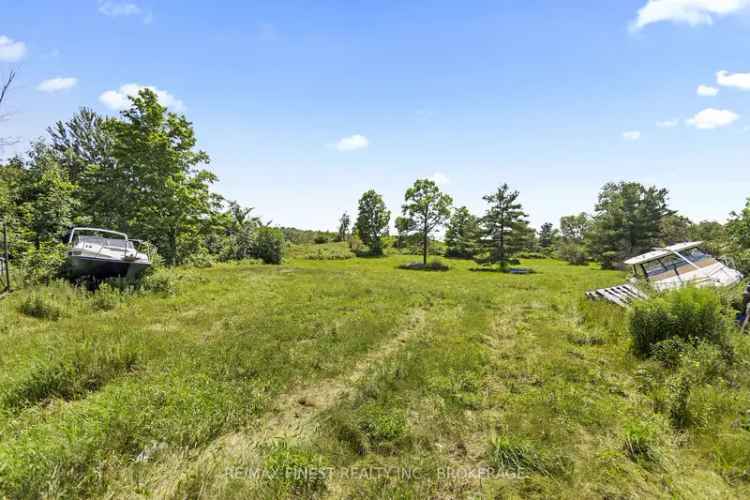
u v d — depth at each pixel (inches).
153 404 126.3
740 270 452.1
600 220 1603.1
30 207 554.3
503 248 1323.8
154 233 816.9
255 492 88.6
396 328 266.2
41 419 118.1
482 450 112.3
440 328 265.9
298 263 1385.3
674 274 404.2
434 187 1433.3
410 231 1485.0
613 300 335.6
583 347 220.4
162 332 226.1
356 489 92.0
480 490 93.7
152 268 422.9
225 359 178.5
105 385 147.1
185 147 861.8
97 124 980.6
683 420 125.1
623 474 99.1
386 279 655.8
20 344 185.2
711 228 1298.0
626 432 114.2
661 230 1423.5
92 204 815.1
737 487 94.4
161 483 93.5
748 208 505.0
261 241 1270.9
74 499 84.8
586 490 92.8
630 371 176.7
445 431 121.9
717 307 190.2
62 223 591.2
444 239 1968.5
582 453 109.3
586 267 1477.6
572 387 157.3
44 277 347.3
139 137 773.3
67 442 98.1
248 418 127.8
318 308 323.3
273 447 108.3
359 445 112.9
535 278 814.5
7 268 313.6
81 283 362.6
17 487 82.7
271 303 340.5
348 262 1541.6
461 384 157.8
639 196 1462.8
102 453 98.4
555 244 2487.7
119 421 111.1
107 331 213.0
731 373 158.1
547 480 96.0
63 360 153.5
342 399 144.9
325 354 195.8
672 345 181.0
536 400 142.6
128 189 798.5
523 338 243.8
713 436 115.6
